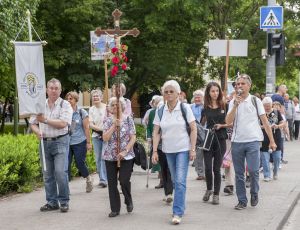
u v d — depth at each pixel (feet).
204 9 107.65
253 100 41.93
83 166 50.29
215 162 44.91
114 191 40.04
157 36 118.93
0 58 78.64
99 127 53.21
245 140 41.86
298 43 147.84
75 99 49.98
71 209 42.73
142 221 38.58
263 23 76.48
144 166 40.81
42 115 40.09
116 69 41.86
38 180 54.90
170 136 38.45
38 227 36.86
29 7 82.28
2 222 38.34
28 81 40.47
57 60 108.17
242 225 37.50
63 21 109.09
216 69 131.13
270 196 48.91
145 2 112.27
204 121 45.34
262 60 134.21
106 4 114.62
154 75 129.90
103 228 36.52
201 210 42.45
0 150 50.08
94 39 60.90
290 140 121.29
